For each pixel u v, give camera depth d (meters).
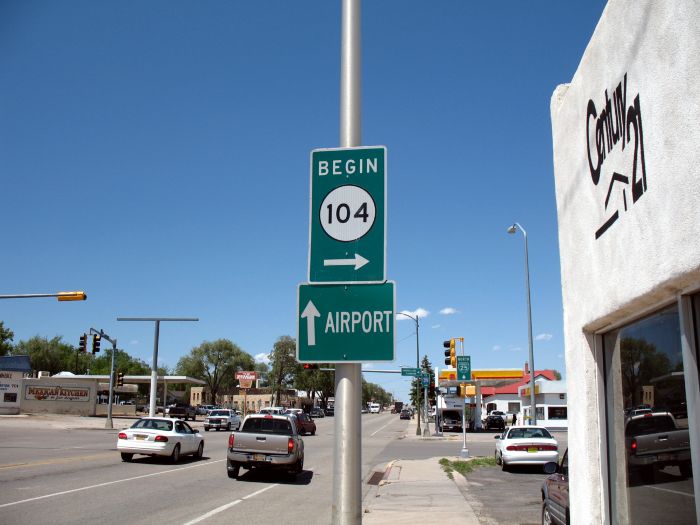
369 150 4.82
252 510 12.55
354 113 4.93
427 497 14.68
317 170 4.86
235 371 103.81
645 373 5.01
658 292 4.32
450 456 28.02
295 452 18.05
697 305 4.09
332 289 4.63
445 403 59.25
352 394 4.46
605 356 5.96
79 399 63.25
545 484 9.21
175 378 68.94
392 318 4.53
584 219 6.07
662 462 4.66
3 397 57.31
